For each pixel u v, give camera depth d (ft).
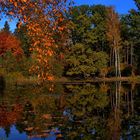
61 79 213.87
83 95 117.08
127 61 238.48
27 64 182.80
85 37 235.20
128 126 56.44
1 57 193.57
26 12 30.22
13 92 129.80
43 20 30.73
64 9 31.07
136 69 232.53
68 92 130.00
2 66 187.52
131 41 245.24
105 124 58.75
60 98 106.63
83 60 220.23
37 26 30.71
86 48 223.10
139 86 161.58
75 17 234.99
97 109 80.18
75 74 224.12
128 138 46.68
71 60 217.36
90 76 227.20
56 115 69.36
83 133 50.11
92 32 235.20
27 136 47.73
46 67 34.24
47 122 59.93
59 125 56.95
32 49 32.14
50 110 77.20
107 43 245.24
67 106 85.61
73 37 236.63
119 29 238.07
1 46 222.89
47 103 92.02
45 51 32.04
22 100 99.25
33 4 30.09
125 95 117.08
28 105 86.74
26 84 175.32
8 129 52.80
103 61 223.51
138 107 84.12
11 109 78.28
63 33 32.86
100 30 238.07
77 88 151.43
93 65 222.48
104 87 157.17
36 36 31.30
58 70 208.23
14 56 195.62
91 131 51.72
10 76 176.55
